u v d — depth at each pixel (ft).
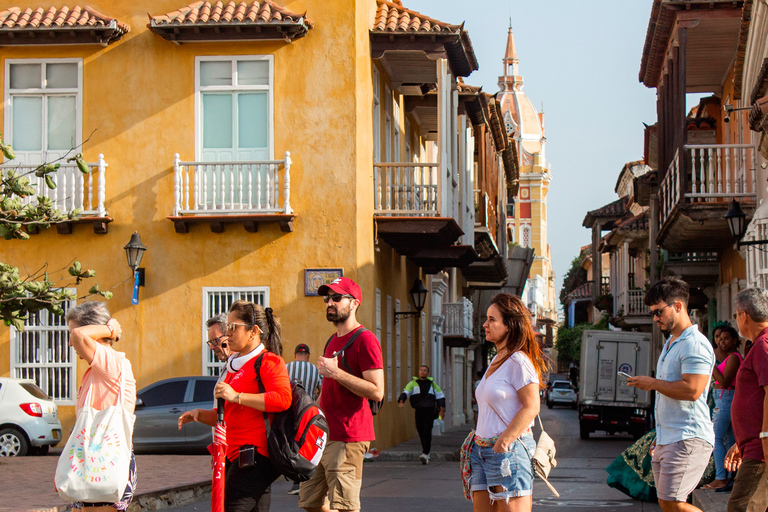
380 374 25.70
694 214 66.80
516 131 430.20
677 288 23.94
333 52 66.49
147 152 67.05
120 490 22.68
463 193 86.48
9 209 45.70
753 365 24.20
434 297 105.19
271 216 64.69
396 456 67.41
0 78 67.77
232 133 66.90
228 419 22.48
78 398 23.39
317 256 65.57
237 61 67.05
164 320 66.13
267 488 22.53
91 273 46.62
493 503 21.71
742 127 71.05
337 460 25.57
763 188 62.80
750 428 24.62
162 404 62.59
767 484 23.68
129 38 67.62
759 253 54.08
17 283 44.80
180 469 49.34
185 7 66.85
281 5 67.21
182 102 67.10
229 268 65.98
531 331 22.08
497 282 136.98
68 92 67.51
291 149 66.44
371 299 66.95
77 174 67.00
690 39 72.74
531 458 21.50
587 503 41.65
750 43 63.21
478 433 21.80
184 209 66.18
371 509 39.65
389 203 69.41
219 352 25.46
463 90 87.20
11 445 61.31
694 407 23.41
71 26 65.67
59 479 22.56
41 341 67.00
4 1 68.18
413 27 68.59
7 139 67.56
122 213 66.85
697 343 23.35
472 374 163.43
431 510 39.34
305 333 65.16
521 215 428.15
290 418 22.36
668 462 23.39
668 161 77.87
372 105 68.69
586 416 104.47
